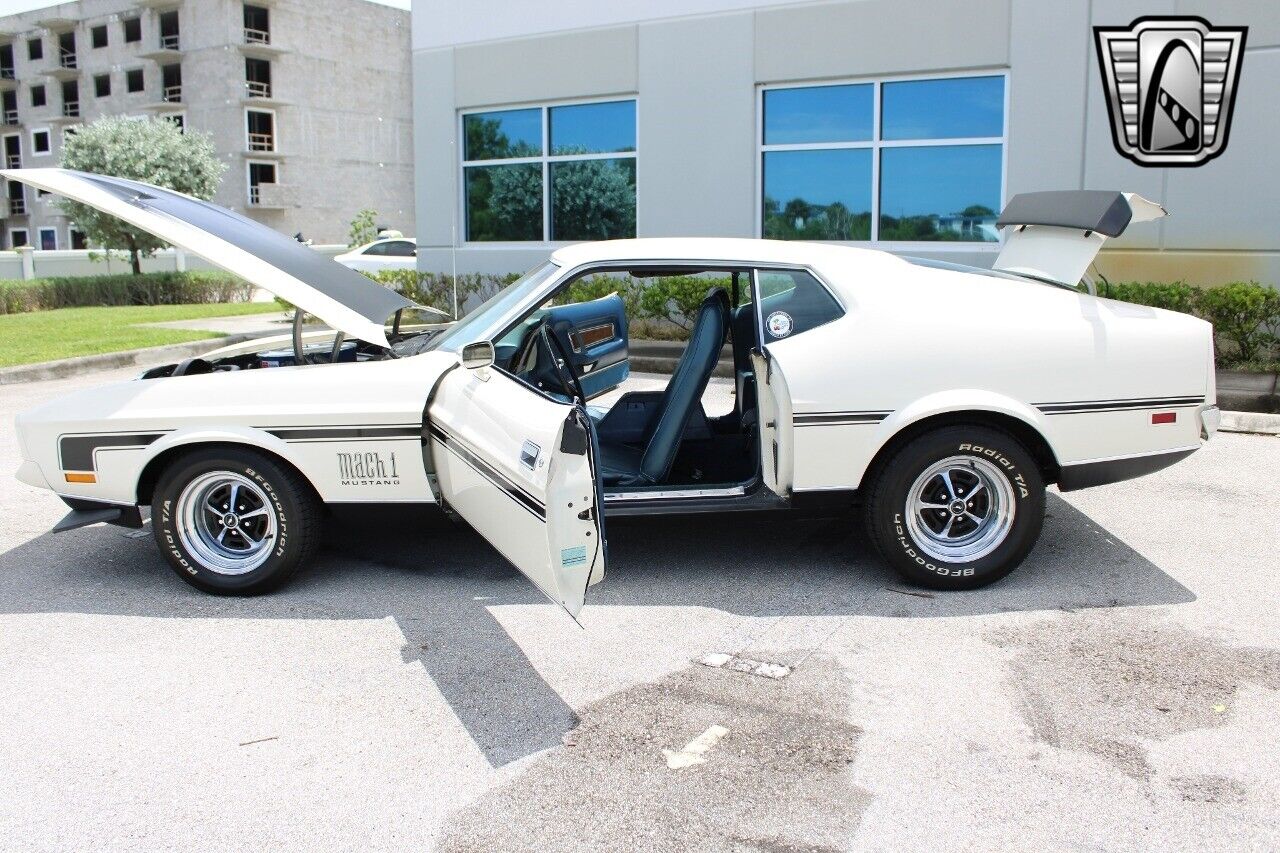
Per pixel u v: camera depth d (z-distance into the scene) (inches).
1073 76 411.2
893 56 444.5
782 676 156.3
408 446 183.6
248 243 199.5
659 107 499.8
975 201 442.3
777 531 228.1
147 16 2156.7
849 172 465.7
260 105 2085.4
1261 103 386.9
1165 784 125.0
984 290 189.2
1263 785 124.5
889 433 182.5
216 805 125.0
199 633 177.8
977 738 136.7
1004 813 119.5
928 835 115.6
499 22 540.4
